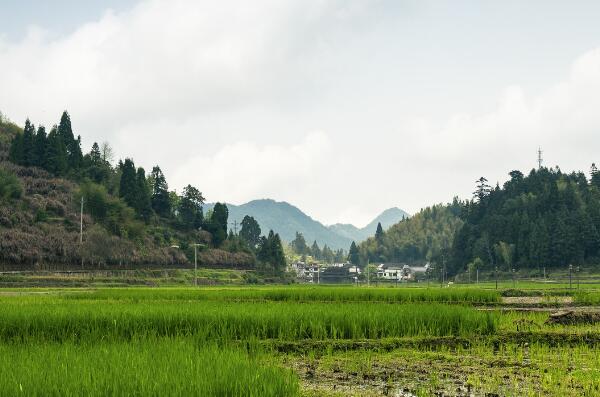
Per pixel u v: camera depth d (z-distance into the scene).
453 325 25.27
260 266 152.50
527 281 141.38
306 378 17.30
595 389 15.94
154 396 11.55
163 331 22.52
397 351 21.44
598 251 156.50
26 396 11.30
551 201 188.62
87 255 107.12
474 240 187.88
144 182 145.38
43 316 22.22
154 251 124.06
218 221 156.88
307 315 24.23
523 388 16.02
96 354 15.23
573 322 29.78
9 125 174.75
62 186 134.75
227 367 13.52
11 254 96.38
